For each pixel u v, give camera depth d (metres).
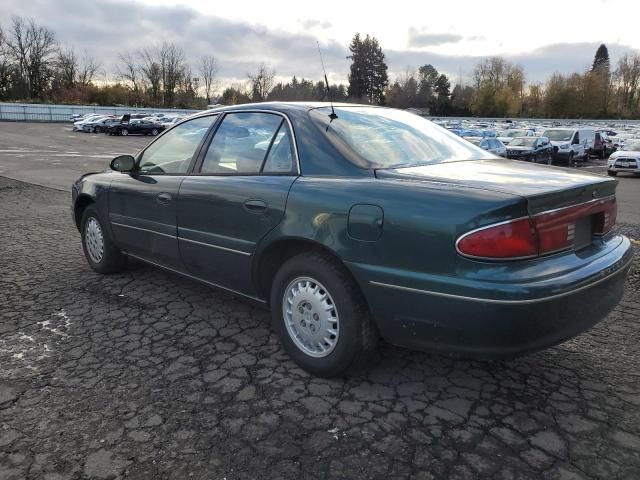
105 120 43.75
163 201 4.11
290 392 3.05
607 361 3.49
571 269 2.65
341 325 2.99
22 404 2.90
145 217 4.35
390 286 2.73
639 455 2.51
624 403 2.97
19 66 79.81
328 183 3.06
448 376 3.27
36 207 9.70
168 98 87.12
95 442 2.57
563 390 3.11
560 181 2.86
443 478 2.34
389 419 2.79
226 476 2.34
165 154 4.35
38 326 3.98
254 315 4.23
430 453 2.51
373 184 2.90
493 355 2.56
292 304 3.28
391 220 2.71
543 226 2.59
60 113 61.84
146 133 43.50
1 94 78.75
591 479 2.34
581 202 2.85
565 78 101.19
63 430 2.66
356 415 2.82
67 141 33.53
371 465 2.42
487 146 21.67
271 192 3.26
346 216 2.88
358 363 3.08
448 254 2.54
